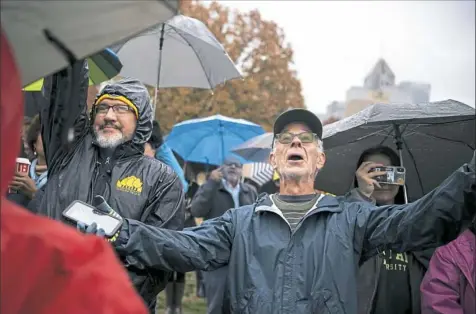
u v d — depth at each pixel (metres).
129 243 2.50
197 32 5.36
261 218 2.82
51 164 2.88
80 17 1.13
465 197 2.39
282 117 2.98
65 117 1.24
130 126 2.95
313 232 2.72
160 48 5.07
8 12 1.10
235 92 24.45
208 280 5.92
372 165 3.66
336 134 3.81
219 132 9.27
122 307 1.10
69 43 1.18
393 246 2.62
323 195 2.87
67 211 2.46
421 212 2.48
